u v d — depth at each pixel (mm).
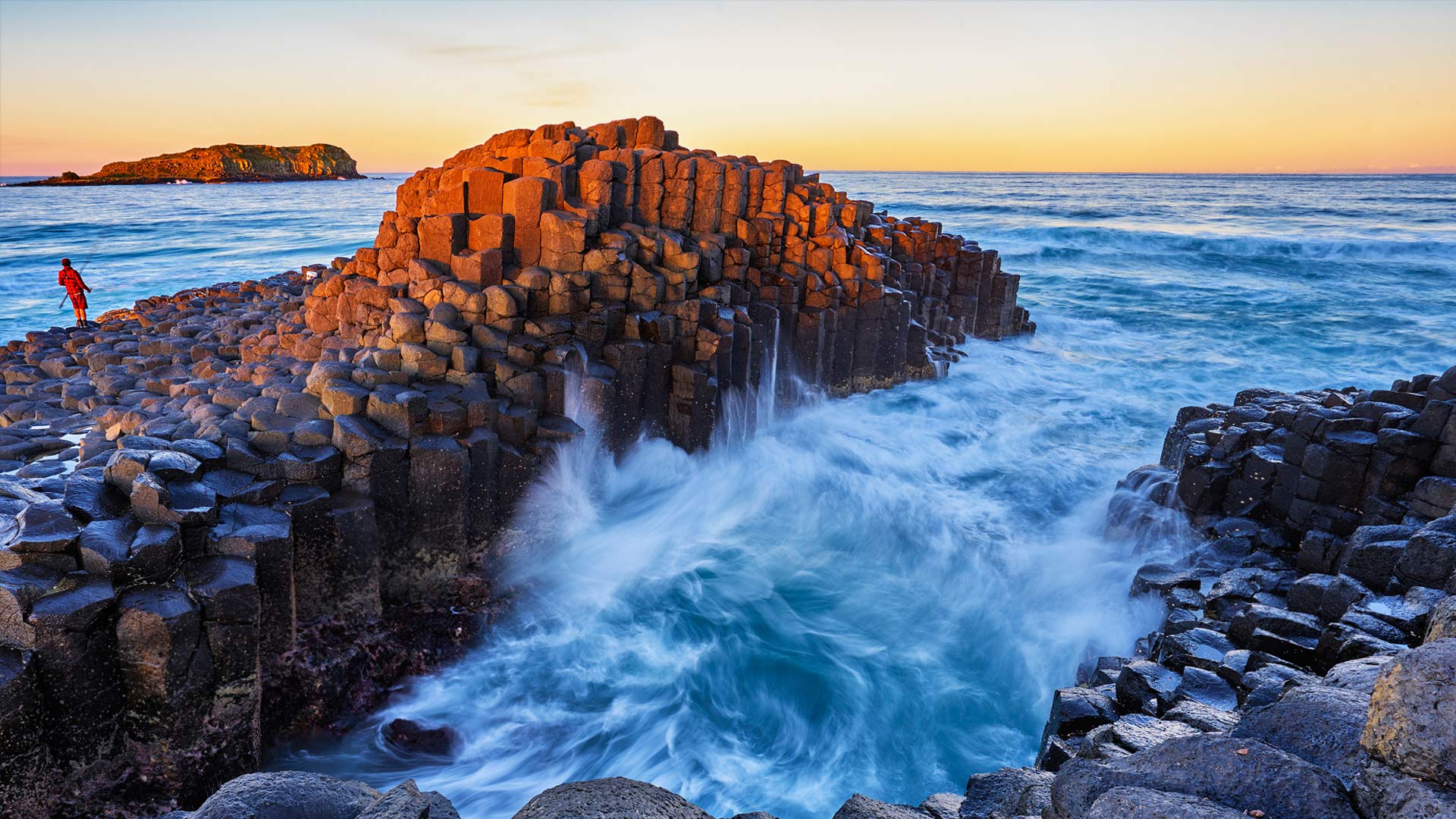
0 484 7672
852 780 8422
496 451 10648
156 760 7031
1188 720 5230
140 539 7070
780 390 18359
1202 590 9320
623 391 13648
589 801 2902
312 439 9234
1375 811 2381
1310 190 128750
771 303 17734
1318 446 9852
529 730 9055
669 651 10469
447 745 8773
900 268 21875
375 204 99188
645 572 12133
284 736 8391
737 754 8797
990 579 11977
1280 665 6465
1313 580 8008
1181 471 11555
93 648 6656
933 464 16578
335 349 12391
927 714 9336
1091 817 2623
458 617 10125
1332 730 2973
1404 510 9078
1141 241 49562
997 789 5207
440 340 11422
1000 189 135375
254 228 63250
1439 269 40781
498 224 12961
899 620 11281
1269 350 26594
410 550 9922
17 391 13266
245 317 16062
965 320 26641
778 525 13930
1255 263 43562
